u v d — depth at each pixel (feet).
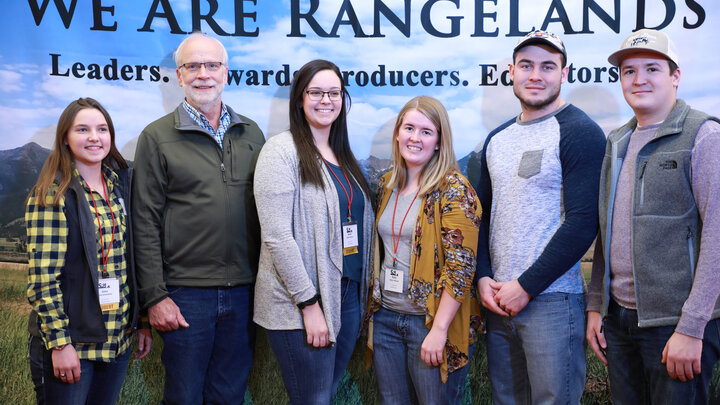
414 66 7.98
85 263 5.45
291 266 5.57
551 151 5.87
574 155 5.75
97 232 5.56
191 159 6.19
